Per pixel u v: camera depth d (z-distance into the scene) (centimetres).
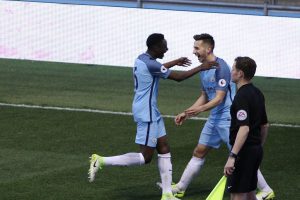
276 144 2367
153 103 1727
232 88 1778
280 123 2714
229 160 1416
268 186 1766
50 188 1836
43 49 3866
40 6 3838
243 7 4034
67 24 3822
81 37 3816
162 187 1750
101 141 2355
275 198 1805
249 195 1487
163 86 3472
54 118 2667
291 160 2172
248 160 1438
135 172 2008
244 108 1418
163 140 1750
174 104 3050
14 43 3891
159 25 3709
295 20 3572
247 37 3638
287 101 3197
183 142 2367
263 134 1486
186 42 3684
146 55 1734
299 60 3588
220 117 1775
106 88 3331
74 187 1853
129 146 2302
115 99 3081
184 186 1808
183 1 4119
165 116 2783
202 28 3675
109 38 3784
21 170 1989
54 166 2039
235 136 1445
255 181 1464
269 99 3231
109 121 2648
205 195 1833
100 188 1855
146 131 1720
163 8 4138
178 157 2181
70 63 3944
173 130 2539
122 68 3869
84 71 3747
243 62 1445
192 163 1805
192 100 3155
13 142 2300
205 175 2006
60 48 3844
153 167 2061
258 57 3634
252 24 3625
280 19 3588
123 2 4291
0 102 2927
